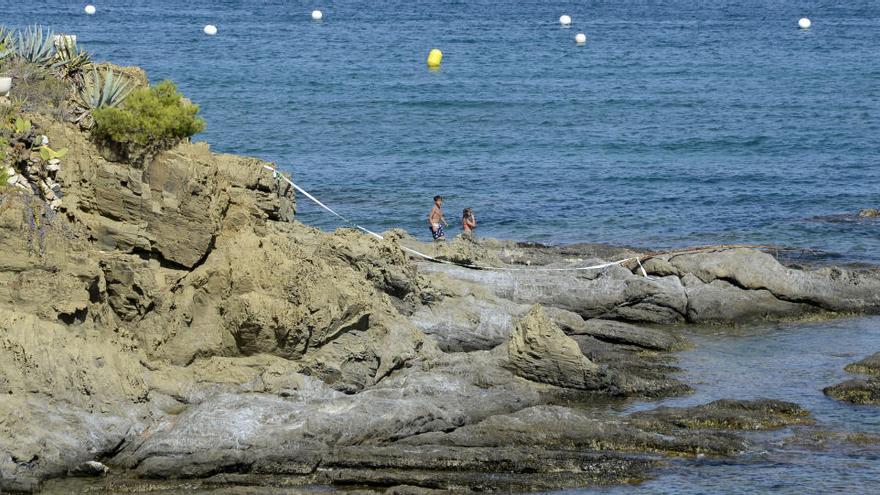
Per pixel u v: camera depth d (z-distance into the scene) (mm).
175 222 99188
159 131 100188
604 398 101375
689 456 87625
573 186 193125
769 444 89812
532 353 102312
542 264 138000
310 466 84062
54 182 99312
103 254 97250
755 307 128500
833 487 82250
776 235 161625
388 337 103125
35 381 86875
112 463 85938
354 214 172125
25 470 82562
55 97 104688
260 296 97562
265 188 118438
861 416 96000
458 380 99750
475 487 81750
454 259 132750
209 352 97438
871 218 170875
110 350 92125
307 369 97250
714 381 106125
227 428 86562
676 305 127875
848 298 130375
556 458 85250
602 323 120375
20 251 92688
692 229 165625
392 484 82562
